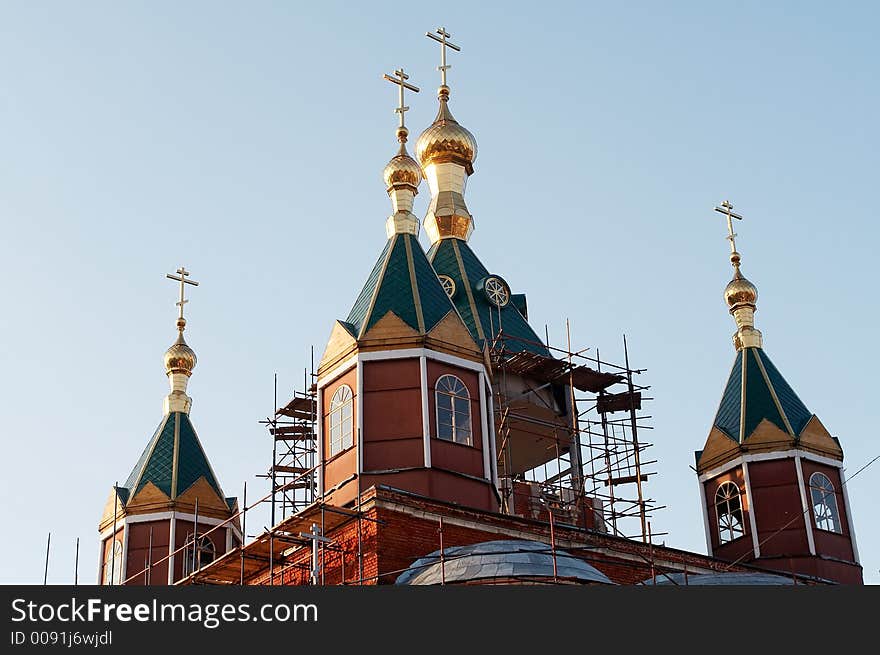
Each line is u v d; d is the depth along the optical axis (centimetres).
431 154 5034
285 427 4869
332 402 3959
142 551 4622
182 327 5184
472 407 3938
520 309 4812
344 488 3778
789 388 4606
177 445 4847
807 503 4338
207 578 3803
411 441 3784
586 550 3541
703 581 3525
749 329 4734
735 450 4475
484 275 4778
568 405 4528
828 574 4253
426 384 3856
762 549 4312
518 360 4397
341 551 3503
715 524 4494
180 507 4678
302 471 4750
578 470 4400
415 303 4009
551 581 3031
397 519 3481
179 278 5334
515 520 3659
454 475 3781
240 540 4778
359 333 3950
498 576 3055
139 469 4816
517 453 4744
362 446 3794
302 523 3472
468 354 3997
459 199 4962
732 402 4609
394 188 4372
